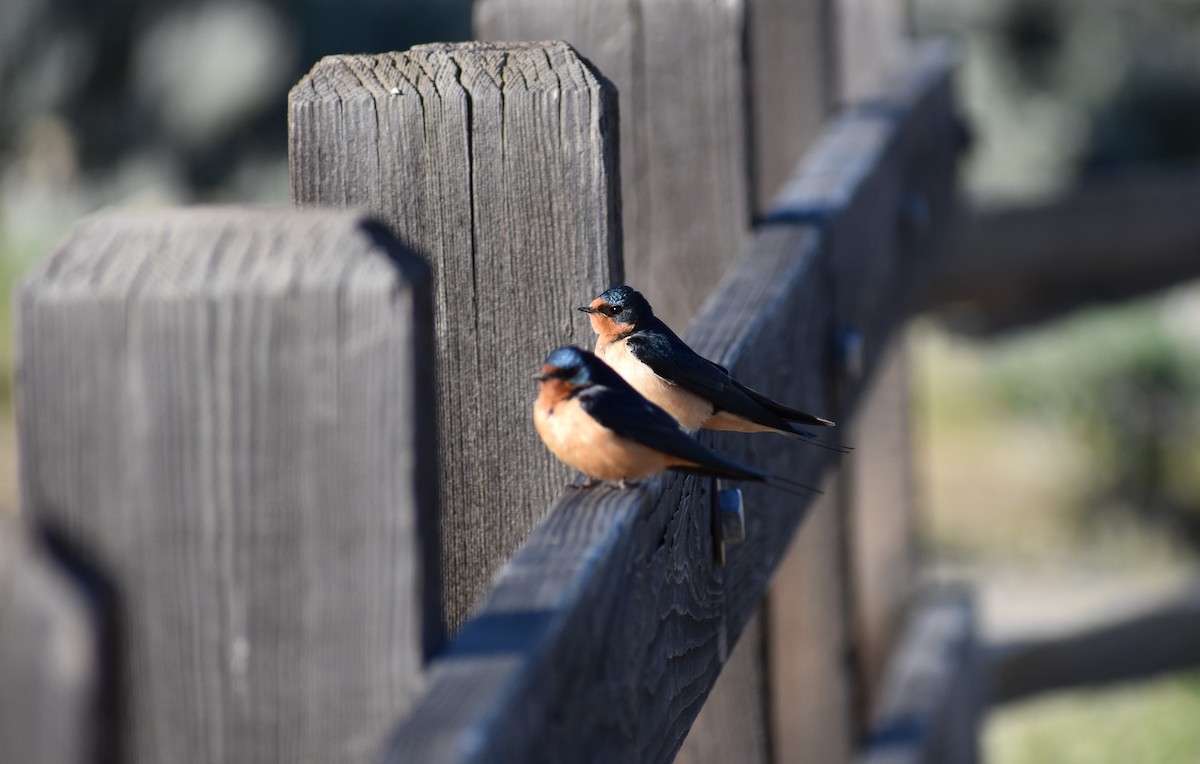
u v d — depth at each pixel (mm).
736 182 7312
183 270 2891
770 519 6371
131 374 2896
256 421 2908
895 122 10055
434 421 3059
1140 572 25219
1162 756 18125
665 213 7402
